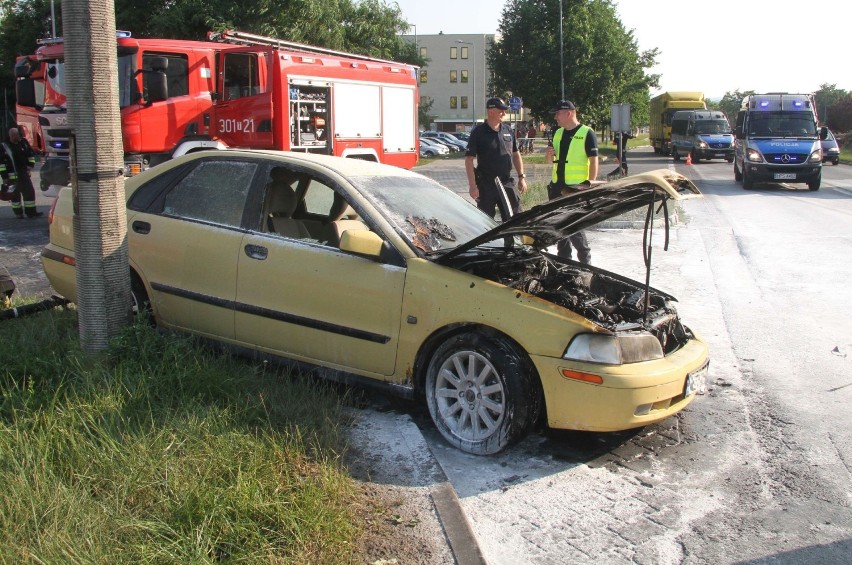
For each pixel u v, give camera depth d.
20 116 13.89
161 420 3.92
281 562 2.95
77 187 4.62
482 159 8.52
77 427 3.77
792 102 23.23
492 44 52.25
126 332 4.63
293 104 13.82
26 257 10.14
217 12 25.39
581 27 48.16
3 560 2.71
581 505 3.88
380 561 3.13
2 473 3.24
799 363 6.18
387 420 4.64
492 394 4.35
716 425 4.94
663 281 9.05
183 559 2.84
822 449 4.59
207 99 13.27
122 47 12.05
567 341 4.17
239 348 5.20
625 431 4.82
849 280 9.19
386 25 35.44
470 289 4.39
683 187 4.44
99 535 2.95
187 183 5.56
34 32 33.53
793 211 16.53
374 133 16.12
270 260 4.97
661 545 3.52
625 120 21.55
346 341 4.73
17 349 4.84
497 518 3.73
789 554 3.46
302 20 27.33
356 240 4.51
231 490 3.29
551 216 4.55
